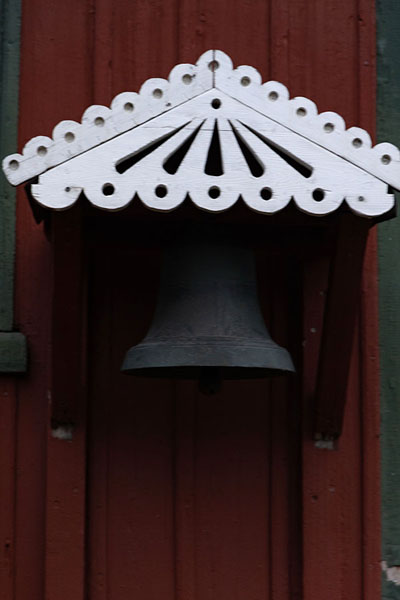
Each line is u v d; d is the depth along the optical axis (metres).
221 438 3.95
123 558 3.88
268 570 3.90
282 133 3.36
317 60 4.13
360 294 4.00
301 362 3.94
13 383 3.91
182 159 3.43
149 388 3.96
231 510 3.92
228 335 3.40
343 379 3.76
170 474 3.93
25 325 3.93
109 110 3.35
